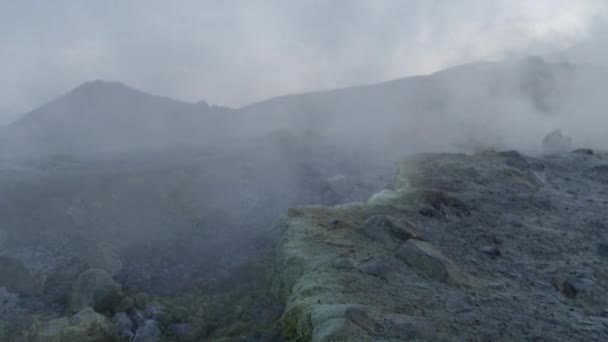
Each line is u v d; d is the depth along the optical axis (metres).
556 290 7.56
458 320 6.10
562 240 9.74
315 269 7.69
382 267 7.44
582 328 6.25
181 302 11.68
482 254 8.77
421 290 6.89
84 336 9.32
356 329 5.53
